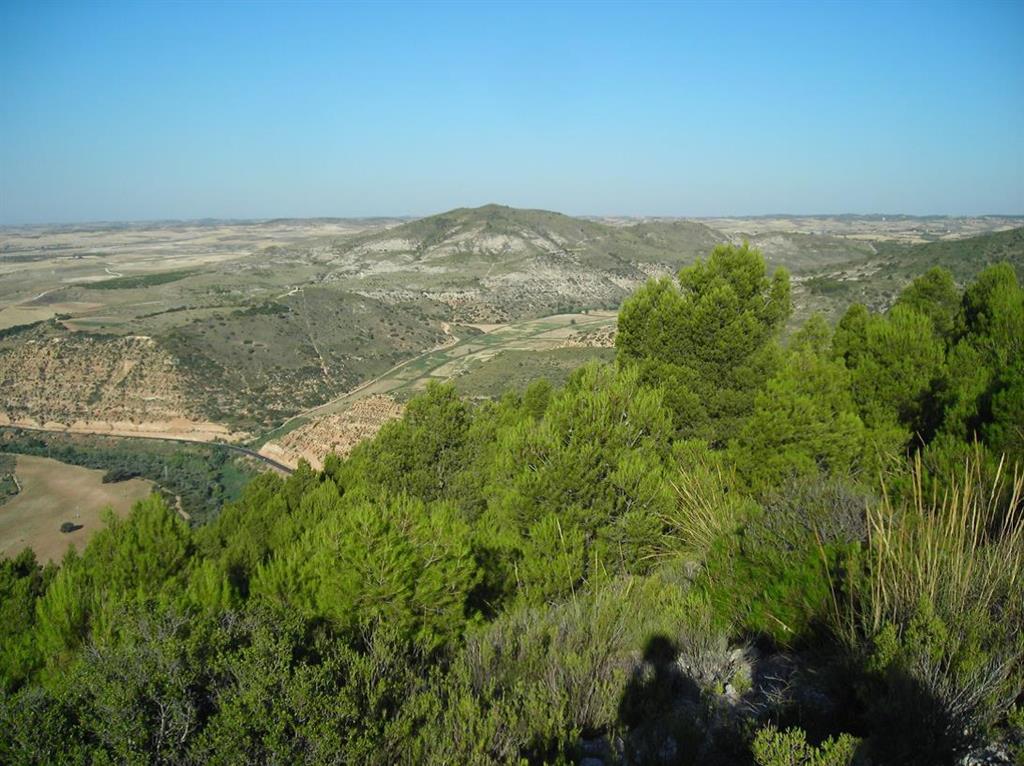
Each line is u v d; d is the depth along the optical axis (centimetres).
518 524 1027
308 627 618
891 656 360
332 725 386
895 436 1055
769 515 611
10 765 373
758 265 1516
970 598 409
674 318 1489
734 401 1386
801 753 320
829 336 1753
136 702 395
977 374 945
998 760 319
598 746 429
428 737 404
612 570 883
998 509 524
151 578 1014
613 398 1140
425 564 754
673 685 480
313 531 969
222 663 428
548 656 520
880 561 432
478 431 1772
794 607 488
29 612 1018
